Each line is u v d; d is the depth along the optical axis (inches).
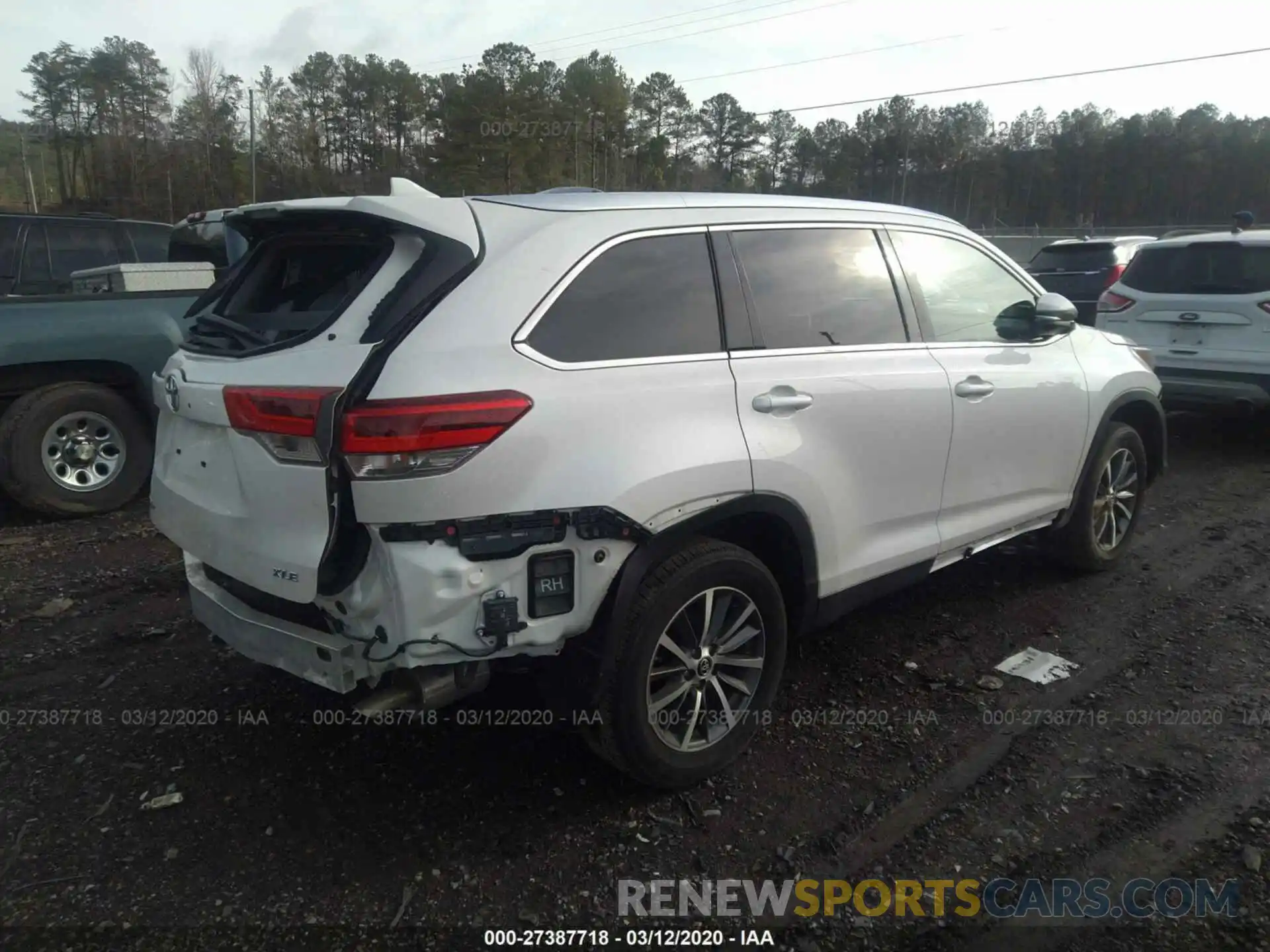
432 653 100.7
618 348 113.4
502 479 100.3
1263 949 97.0
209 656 165.2
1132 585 194.9
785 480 124.7
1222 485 273.0
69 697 150.7
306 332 107.4
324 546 100.9
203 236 282.4
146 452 253.1
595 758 133.0
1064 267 541.3
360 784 127.3
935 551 154.5
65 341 236.4
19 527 237.8
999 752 133.3
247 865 111.0
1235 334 295.3
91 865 111.0
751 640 128.3
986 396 156.9
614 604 109.5
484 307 104.7
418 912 103.5
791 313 133.3
